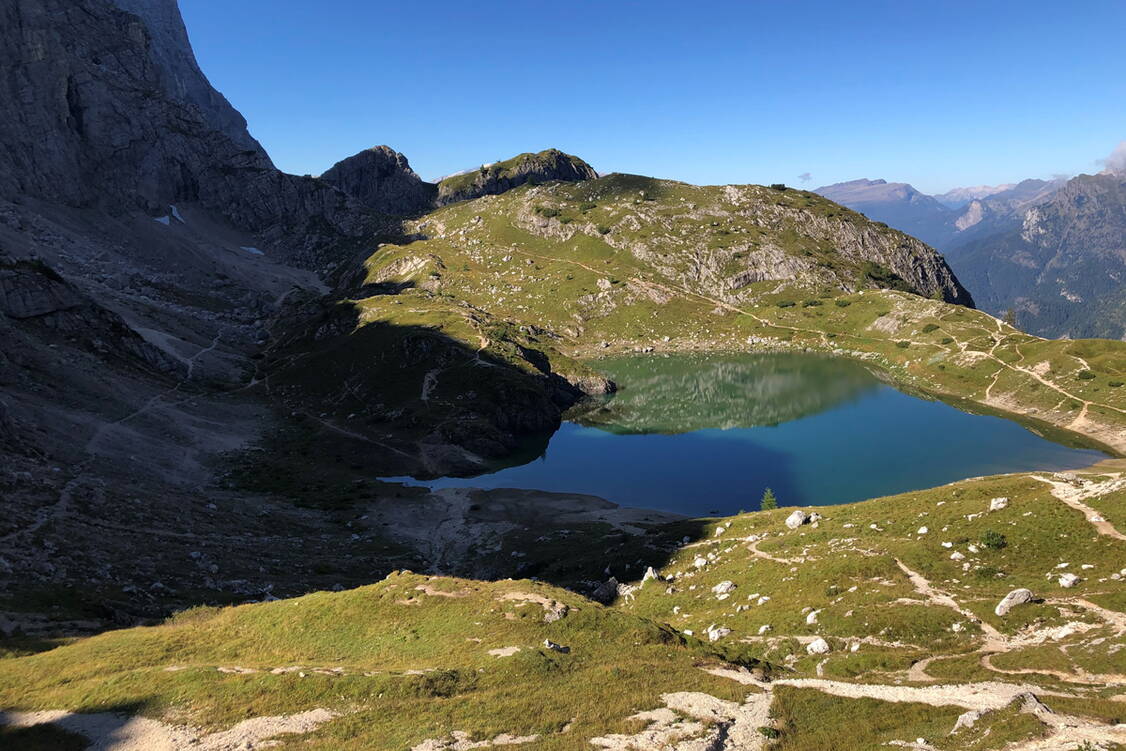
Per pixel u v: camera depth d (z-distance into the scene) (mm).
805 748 27422
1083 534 52406
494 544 94875
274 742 30422
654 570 69438
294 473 123875
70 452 93188
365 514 106188
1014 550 53500
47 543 60031
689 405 184375
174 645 43625
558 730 30453
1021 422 154000
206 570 67250
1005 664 38125
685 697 33250
